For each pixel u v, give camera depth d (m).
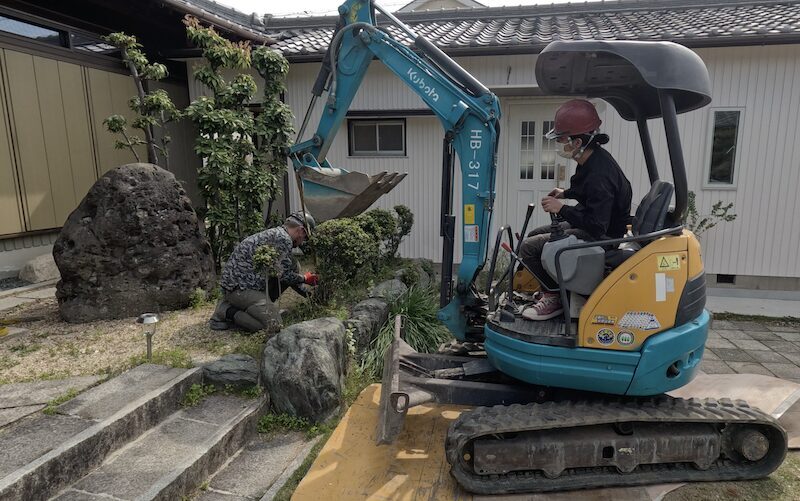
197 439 3.03
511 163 7.43
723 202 6.64
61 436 2.71
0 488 2.25
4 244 5.85
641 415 2.88
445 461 3.16
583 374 2.88
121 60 7.04
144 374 3.47
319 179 4.28
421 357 3.71
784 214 6.50
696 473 3.02
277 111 5.98
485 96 3.54
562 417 2.87
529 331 3.02
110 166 6.96
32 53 5.93
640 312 2.82
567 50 2.87
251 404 3.45
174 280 4.92
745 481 3.01
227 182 5.66
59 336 4.24
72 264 4.50
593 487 2.93
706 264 6.77
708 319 3.05
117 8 6.55
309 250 4.88
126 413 2.96
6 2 5.64
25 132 5.89
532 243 3.32
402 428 3.22
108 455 2.83
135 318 4.69
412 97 7.21
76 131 6.47
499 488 2.86
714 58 6.38
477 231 3.65
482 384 3.26
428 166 7.41
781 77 6.25
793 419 3.62
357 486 2.88
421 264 6.77
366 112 7.29
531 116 7.30
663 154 6.69
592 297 2.84
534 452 2.88
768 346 5.12
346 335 4.09
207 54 5.77
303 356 3.52
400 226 6.66
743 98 6.38
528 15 8.84
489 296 3.40
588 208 2.96
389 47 3.85
